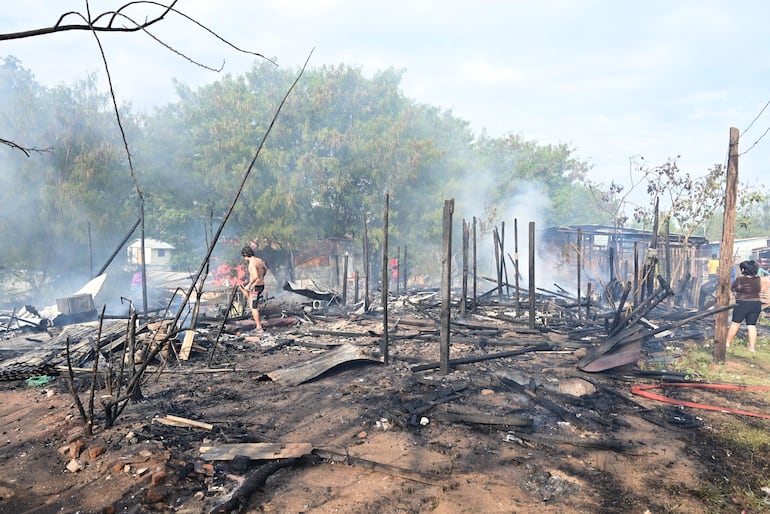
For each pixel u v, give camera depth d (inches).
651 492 150.0
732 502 145.6
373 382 265.1
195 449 173.0
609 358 290.8
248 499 140.6
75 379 266.8
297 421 206.5
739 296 350.0
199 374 283.1
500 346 373.7
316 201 1101.7
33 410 221.5
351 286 922.1
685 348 365.4
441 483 152.3
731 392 255.8
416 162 1101.7
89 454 164.6
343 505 139.6
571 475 160.1
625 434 196.1
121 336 344.2
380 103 1227.9
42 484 148.8
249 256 428.8
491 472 161.2
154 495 137.2
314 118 1109.7
